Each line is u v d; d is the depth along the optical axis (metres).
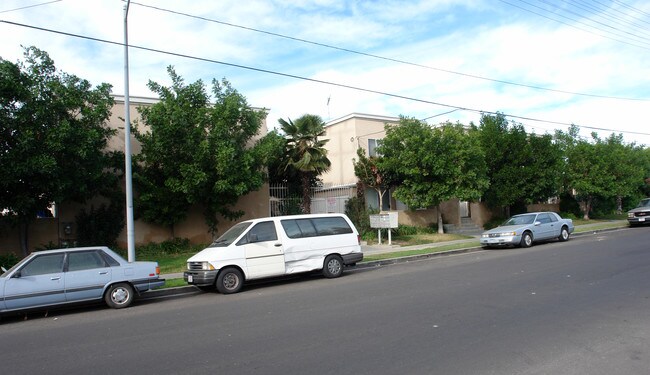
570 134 32.34
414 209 23.98
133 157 16.30
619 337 5.71
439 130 21.52
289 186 21.41
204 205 18.50
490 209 28.23
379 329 6.52
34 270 9.09
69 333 7.42
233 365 5.28
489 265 12.90
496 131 25.84
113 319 8.44
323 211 21.94
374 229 21.22
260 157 17.27
